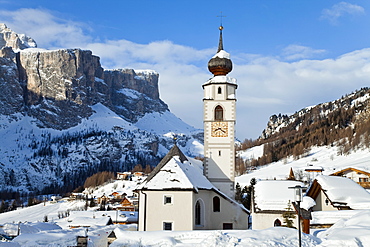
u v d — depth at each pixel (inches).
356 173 4503.0
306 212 1875.0
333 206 2600.9
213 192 2837.1
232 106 3169.3
